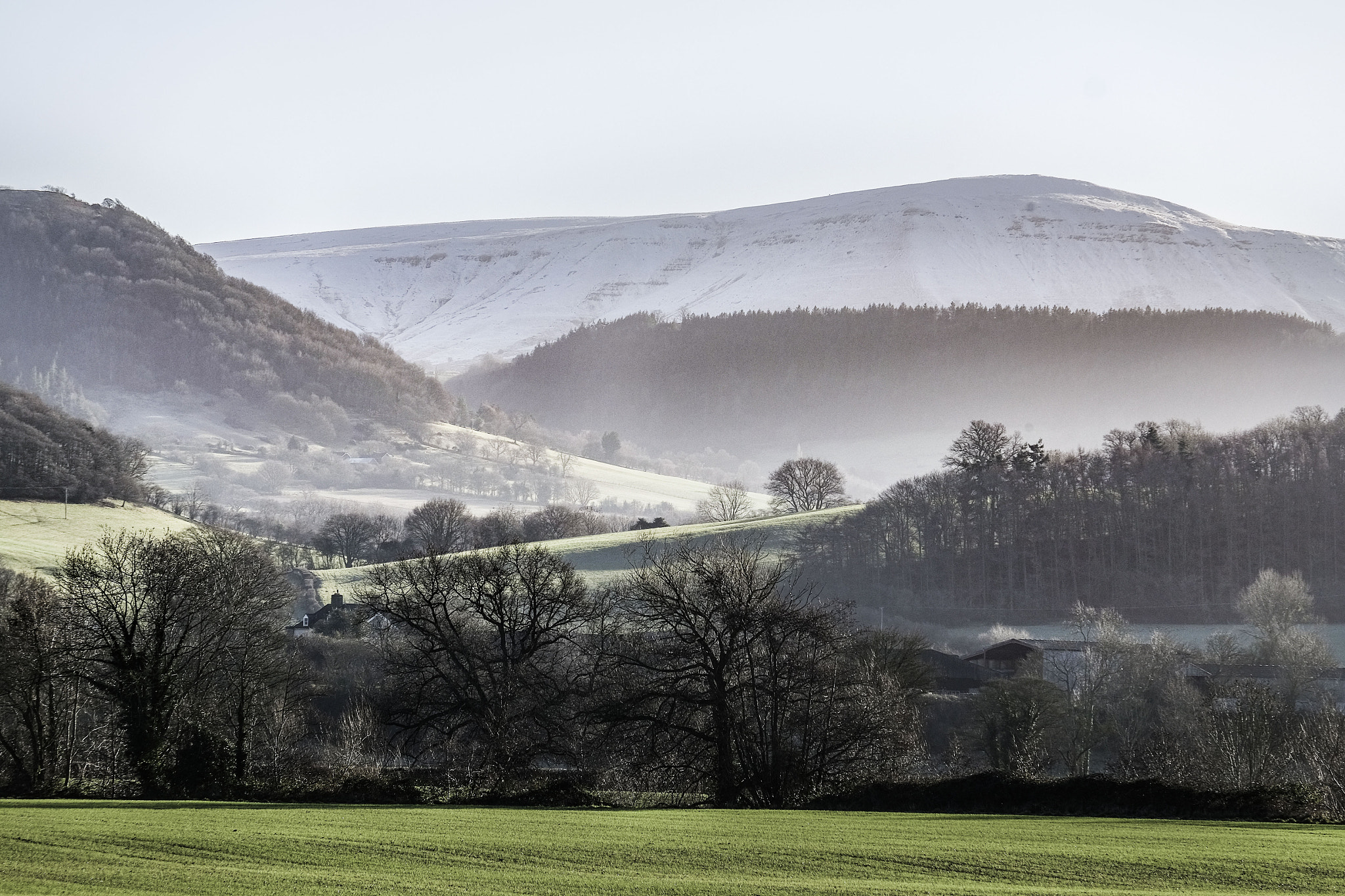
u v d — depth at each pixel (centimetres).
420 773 12056
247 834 7288
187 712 12469
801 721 11788
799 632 12362
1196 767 13500
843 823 8494
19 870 5878
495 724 12338
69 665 12150
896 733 11844
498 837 7375
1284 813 9094
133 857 6353
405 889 5584
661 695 11975
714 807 10962
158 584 12606
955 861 6631
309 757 12725
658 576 13500
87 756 13288
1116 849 7012
